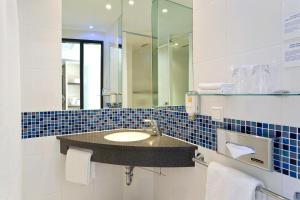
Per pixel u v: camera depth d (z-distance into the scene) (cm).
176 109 154
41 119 159
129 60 195
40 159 159
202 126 124
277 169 83
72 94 173
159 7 183
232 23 104
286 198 75
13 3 93
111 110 186
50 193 164
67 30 173
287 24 78
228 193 91
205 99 122
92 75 183
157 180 183
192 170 135
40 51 159
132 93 193
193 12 134
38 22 158
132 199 197
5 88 88
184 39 150
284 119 80
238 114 100
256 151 88
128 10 195
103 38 187
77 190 175
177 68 156
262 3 88
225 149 103
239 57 100
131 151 129
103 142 140
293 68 77
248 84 94
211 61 118
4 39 87
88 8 182
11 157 92
